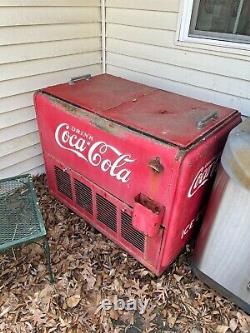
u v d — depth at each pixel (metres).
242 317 1.64
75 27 2.36
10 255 1.96
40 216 1.77
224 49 1.94
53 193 2.37
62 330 1.57
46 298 1.71
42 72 2.31
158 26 2.20
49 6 2.12
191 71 2.20
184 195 1.41
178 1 2.00
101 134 1.59
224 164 1.37
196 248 1.78
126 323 1.62
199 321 1.62
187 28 2.09
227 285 1.66
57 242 2.06
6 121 2.25
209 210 1.58
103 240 2.09
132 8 2.28
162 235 1.58
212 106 1.73
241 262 1.51
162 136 1.39
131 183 1.58
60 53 2.36
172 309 1.68
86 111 1.67
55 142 1.98
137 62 2.50
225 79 2.05
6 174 2.47
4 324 1.58
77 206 2.17
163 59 2.31
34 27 2.10
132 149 1.46
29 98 2.32
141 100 1.81
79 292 1.75
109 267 1.90
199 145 1.35
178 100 1.82
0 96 2.13
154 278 1.84
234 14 1.87
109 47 2.63
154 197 1.48
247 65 1.91
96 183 1.83
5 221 1.75
